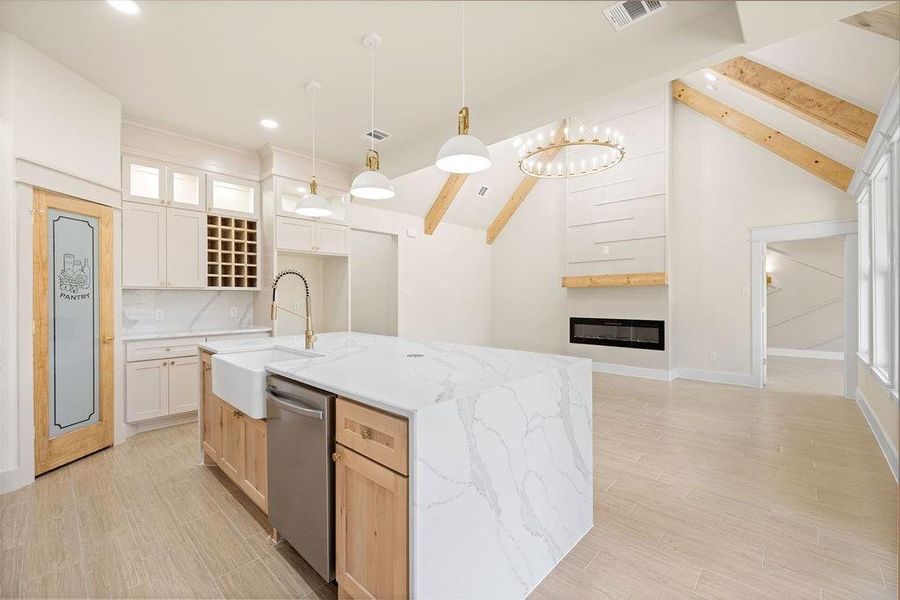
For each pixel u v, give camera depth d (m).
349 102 3.35
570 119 6.47
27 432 2.61
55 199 2.80
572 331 6.72
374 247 6.90
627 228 5.98
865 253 4.35
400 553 1.29
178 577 1.75
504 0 2.19
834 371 6.45
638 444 3.29
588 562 1.85
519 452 1.65
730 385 5.40
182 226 3.96
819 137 4.31
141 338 3.51
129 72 2.90
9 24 2.38
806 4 1.89
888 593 1.62
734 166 5.38
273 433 1.92
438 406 1.31
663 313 5.78
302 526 1.72
